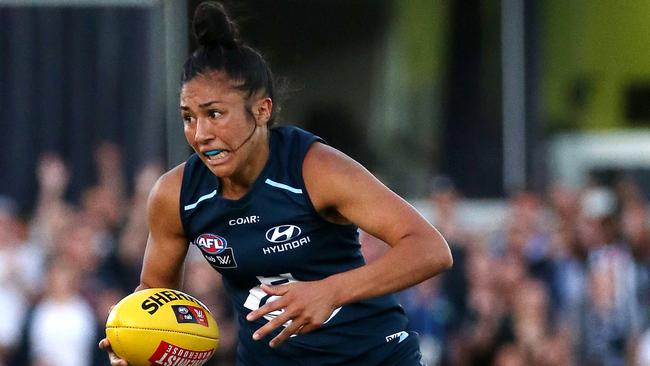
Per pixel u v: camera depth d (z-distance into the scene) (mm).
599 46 47562
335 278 14625
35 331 33219
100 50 39906
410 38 45188
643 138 47312
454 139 45406
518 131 45594
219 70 14883
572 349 36094
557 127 46938
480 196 45344
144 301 15984
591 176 46875
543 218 40719
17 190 39156
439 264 14852
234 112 14922
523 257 37688
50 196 38875
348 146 44938
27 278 34688
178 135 40312
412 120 45219
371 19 44906
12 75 39469
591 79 47469
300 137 15617
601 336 36531
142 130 40094
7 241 34562
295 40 44438
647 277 37312
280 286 14531
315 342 16172
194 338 15977
